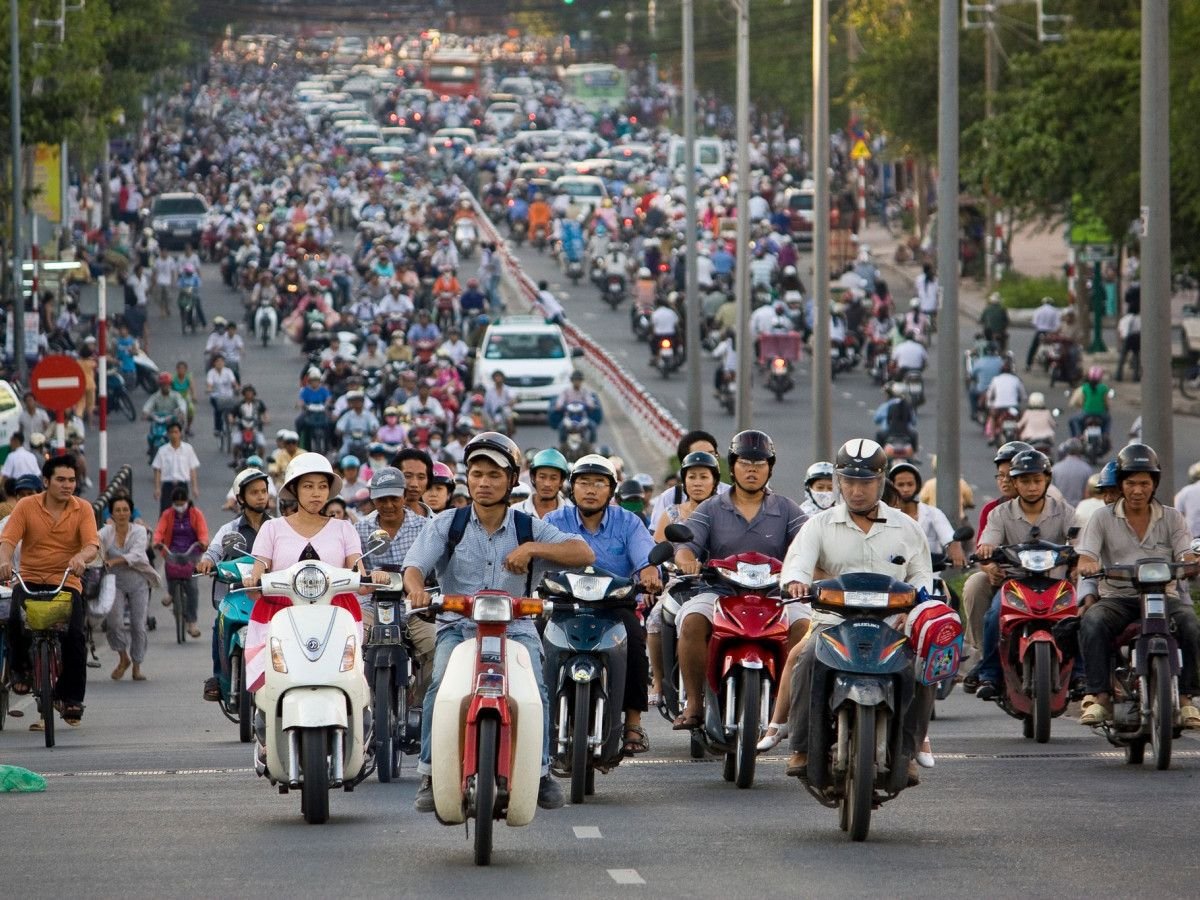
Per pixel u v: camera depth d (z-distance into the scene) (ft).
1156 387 200.03
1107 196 471.21
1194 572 131.85
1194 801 116.98
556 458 134.62
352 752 111.75
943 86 265.95
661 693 138.00
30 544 160.66
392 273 612.70
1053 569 149.69
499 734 96.02
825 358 328.49
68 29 553.23
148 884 92.17
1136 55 479.41
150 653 245.45
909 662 103.24
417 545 102.12
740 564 122.52
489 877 93.56
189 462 328.49
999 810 113.60
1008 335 553.23
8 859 99.14
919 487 167.53
